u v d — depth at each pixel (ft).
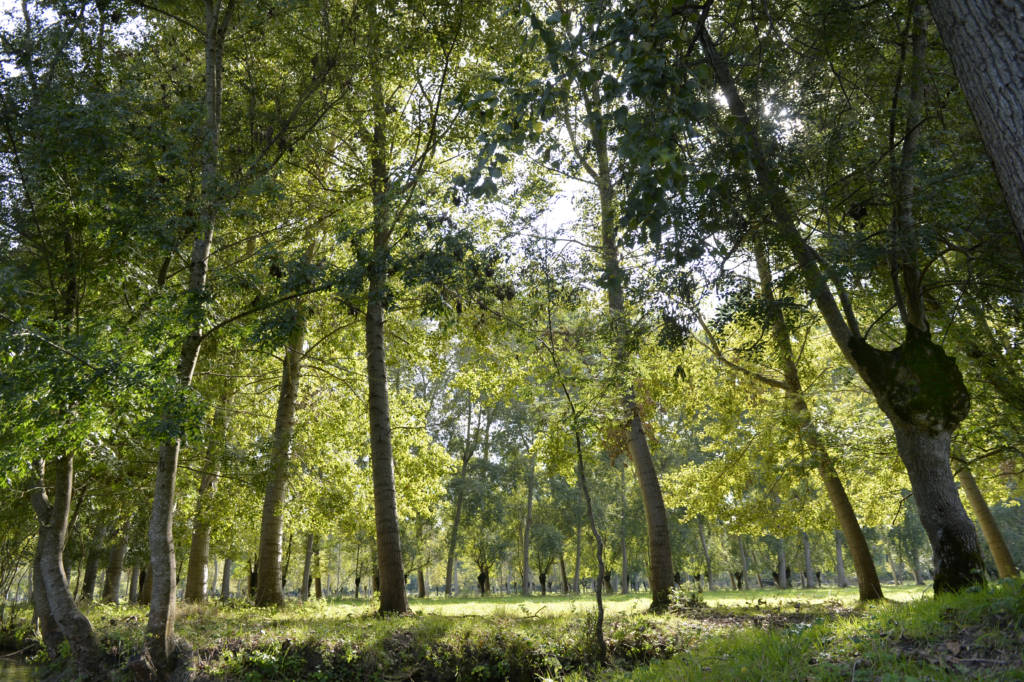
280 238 48.42
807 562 155.22
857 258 33.37
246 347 43.98
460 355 63.57
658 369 57.62
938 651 18.11
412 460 64.69
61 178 36.81
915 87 35.45
